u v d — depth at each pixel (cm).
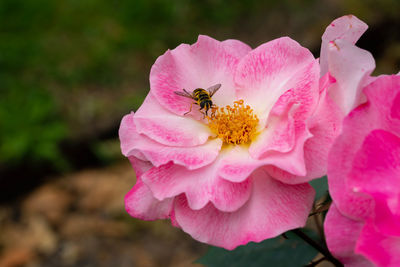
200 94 32
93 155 85
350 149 26
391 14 103
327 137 28
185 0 106
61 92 90
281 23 104
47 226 75
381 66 100
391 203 26
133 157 31
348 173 26
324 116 28
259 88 32
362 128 26
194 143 32
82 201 78
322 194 32
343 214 26
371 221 26
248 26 104
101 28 100
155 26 102
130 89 90
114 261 70
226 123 32
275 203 29
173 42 100
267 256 33
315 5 107
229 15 106
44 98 86
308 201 29
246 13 107
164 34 101
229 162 31
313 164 28
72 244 72
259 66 32
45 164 82
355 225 26
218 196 29
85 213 76
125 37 99
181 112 32
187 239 72
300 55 31
